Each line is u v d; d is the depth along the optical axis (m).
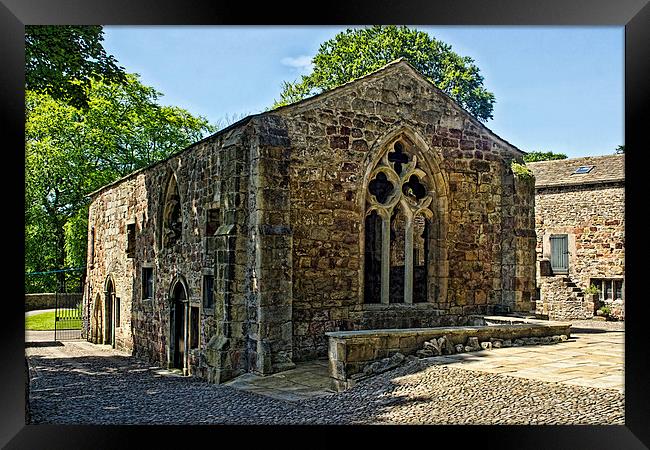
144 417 8.23
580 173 24.80
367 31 27.06
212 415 8.27
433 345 10.27
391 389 8.56
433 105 14.07
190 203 14.42
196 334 14.01
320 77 28.27
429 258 14.06
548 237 24.81
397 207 15.15
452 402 7.68
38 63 12.42
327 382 10.26
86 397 10.23
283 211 11.57
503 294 14.70
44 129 29.80
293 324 11.91
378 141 13.20
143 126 31.08
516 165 14.93
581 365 9.28
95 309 22.64
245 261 11.66
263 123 11.66
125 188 19.67
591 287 23.06
